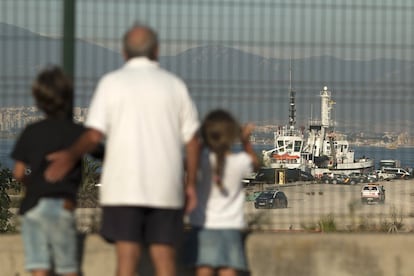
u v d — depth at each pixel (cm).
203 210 1877
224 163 1862
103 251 2030
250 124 1956
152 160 1739
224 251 1870
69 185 1788
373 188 2438
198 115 2000
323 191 2383
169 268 1788
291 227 2220
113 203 1739
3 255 2036
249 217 2208
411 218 2997
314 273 2078
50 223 1770
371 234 2097
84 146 1748
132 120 1747
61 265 1794
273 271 2069
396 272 2088
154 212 1767
